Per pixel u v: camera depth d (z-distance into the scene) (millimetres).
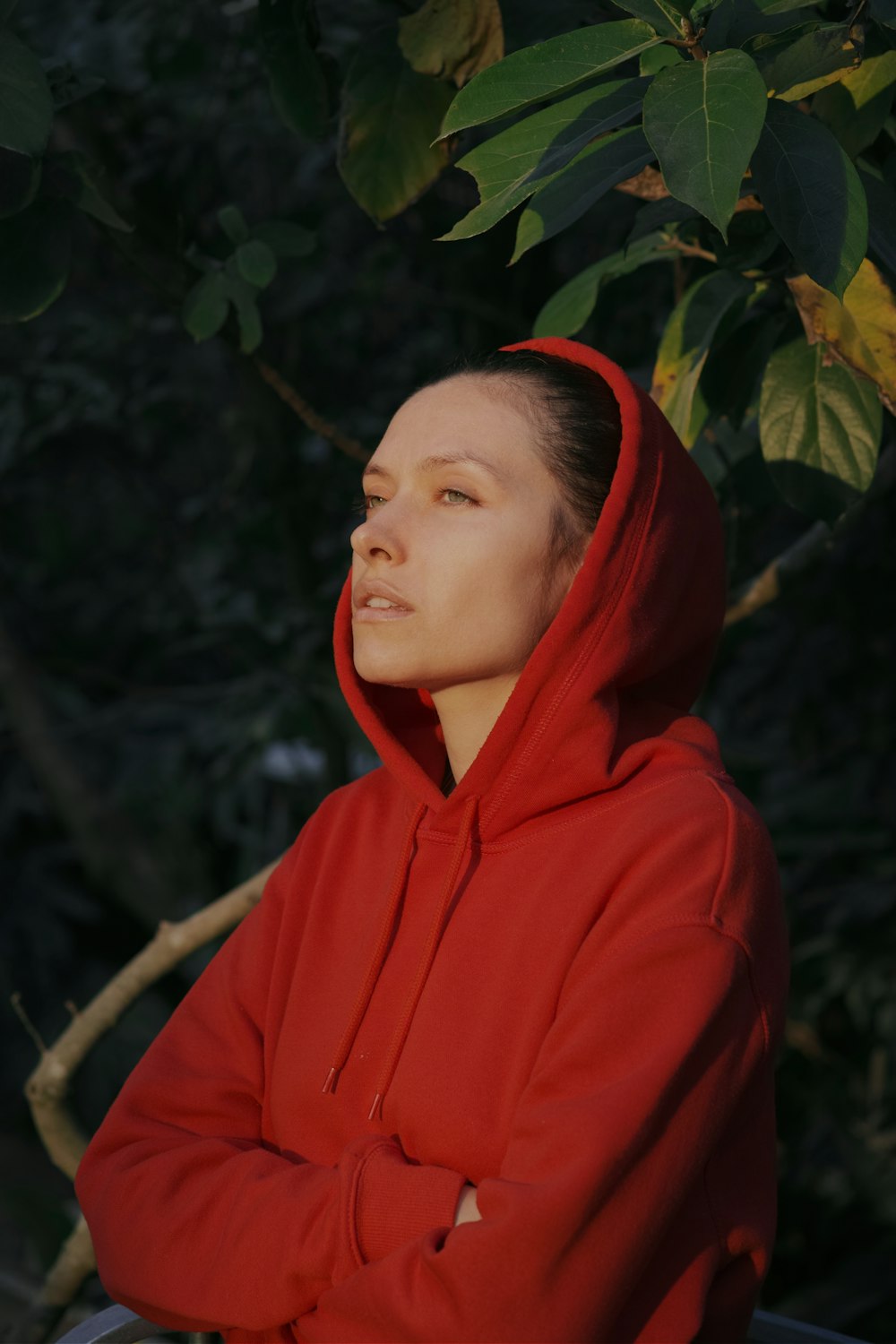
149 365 3309
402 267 3084
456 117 957
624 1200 854
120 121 2729
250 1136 1148
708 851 956
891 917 3000
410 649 1014
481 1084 964
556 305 1437
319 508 3139
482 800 1058
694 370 1272
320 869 1208
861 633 3031
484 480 1012
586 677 1013
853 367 1157
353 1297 902
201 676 4172
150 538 3877
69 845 4582
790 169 968
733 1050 906
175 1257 1033
